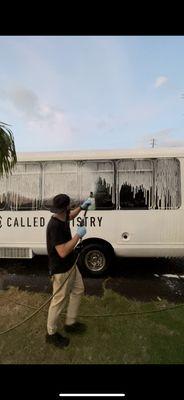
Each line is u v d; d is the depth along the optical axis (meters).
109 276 6.01
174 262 7.02
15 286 5.51
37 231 5.95
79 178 5.85
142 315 4.31
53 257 3.49
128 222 5.75
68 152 5.89
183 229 5.66
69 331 3.88
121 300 4.80
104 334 3.83
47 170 5.91
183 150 5.67
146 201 5.72
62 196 3.44
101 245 5.84
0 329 3.99
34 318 4.25
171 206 5.67
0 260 7.21
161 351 3.50
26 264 6.89
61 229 3.46
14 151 4.28
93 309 4.48
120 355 3.45
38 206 5.94
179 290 5.30
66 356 3.45
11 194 6.00
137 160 5.73
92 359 3.40
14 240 6.03
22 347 3.61
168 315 4.32
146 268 6.55
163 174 5.69
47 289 5.35
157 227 5.70
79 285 3.78
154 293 5.14
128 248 5.77
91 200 4.06
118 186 5.78
